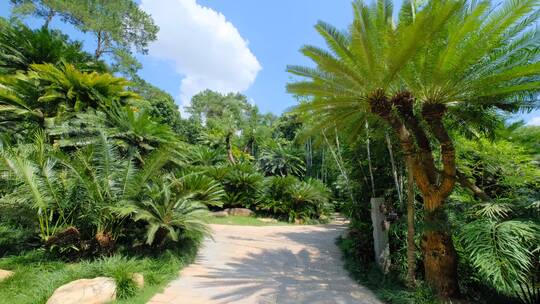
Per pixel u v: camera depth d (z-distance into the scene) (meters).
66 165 4.48
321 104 4.14
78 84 6.95
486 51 3.17
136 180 4.86
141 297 3.26
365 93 3.81
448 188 3.68
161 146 6.73
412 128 3.89
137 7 16.19
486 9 3.03
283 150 17.69
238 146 19.94
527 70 3.01
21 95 6.77
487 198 3.76
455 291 3.66
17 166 4.09
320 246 7.02
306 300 3.57
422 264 4.39
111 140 5.59
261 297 3.57
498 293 3.62
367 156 5.93
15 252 4.32
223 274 4.48
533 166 4.72
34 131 6.60
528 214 3.37
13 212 4.29
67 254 4.25
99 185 4.54
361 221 5.75
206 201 6.29
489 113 4.08
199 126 25.14
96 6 14.49
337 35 3.60
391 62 3.29
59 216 4.47
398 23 3.76
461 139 4.84
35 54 7.78
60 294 2.77
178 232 5.18
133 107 8.21
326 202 12.95
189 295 3.51
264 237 7.90
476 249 3.02
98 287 3.01
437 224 3.67
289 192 11.84
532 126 6.16
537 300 3.10
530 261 2.93
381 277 4.36
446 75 3.32
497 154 4.61
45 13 13.62
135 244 4.89
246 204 12.23
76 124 6.35
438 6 3.05
